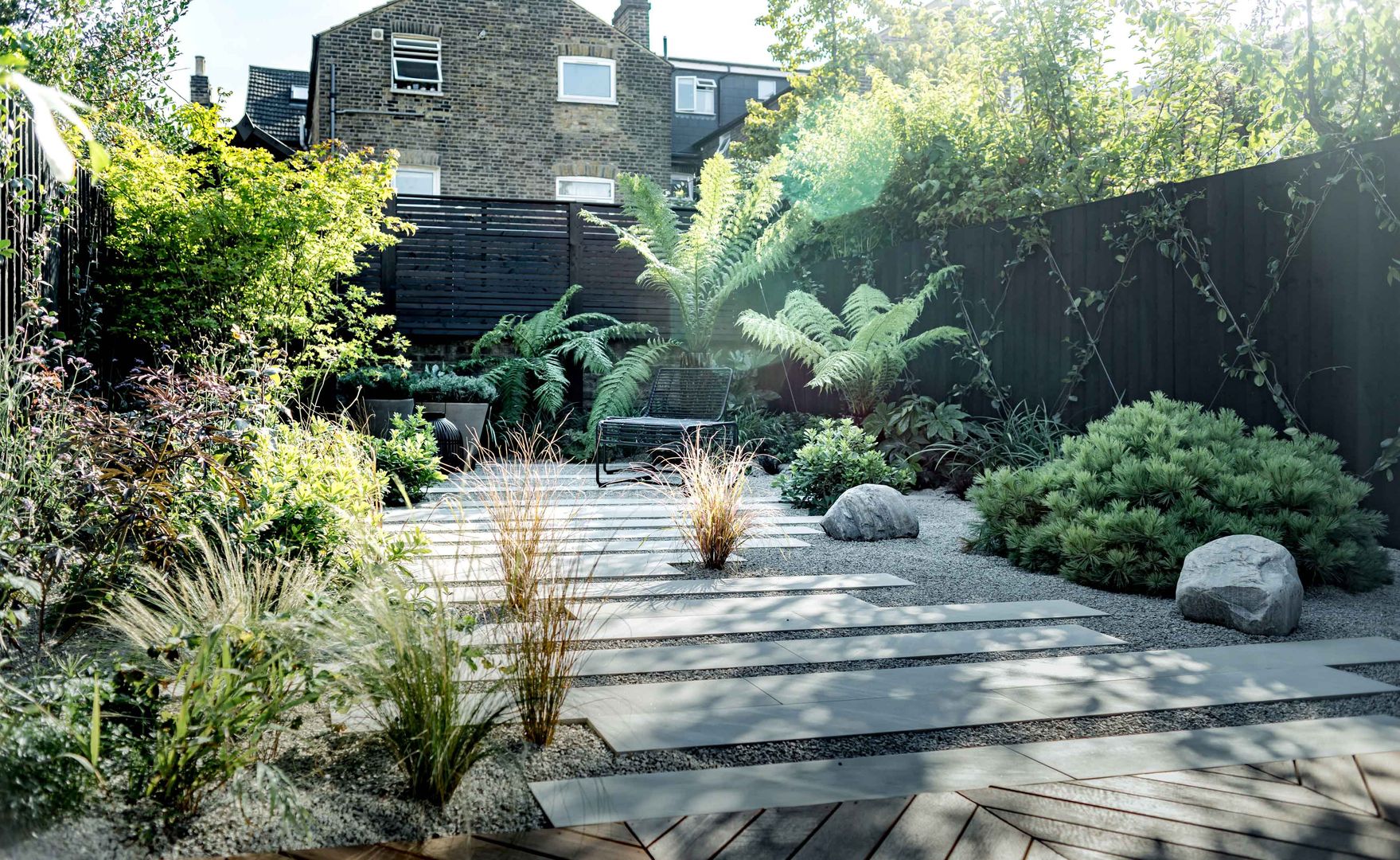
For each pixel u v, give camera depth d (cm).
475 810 168
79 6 783
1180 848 156
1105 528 379
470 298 1042
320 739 198
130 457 304
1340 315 466
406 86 1491
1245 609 307
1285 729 213
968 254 745
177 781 161
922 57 1501
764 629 306
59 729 159
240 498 289
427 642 189
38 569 263
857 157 895
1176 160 741
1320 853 154
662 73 1580
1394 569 409
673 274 967
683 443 717
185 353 581
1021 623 320
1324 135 549
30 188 450
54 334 495
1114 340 611
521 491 340
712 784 181
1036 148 756
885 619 322
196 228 627
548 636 218
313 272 710
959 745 205
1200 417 444
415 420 682
